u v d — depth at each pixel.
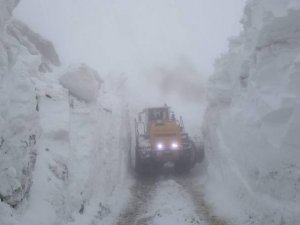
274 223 7.11
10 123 5.92
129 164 14.84
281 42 8.16
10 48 7.12
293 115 7.09
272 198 7.54
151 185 12.69
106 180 10.55
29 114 6.52
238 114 9.73
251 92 9.10
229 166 10.08
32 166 6.73
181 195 11.02
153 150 13.30
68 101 10.78
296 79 7.30
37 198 6.57
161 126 13.70
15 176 5.61
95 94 12.70
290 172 7.12
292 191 7.06
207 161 13.41
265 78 8.41
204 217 8.96
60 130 8.73
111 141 12.35
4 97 5.89
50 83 11.12
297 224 6.50
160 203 10.21
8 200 5.49
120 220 8.99
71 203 7.74
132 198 11.09
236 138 9.86
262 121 8.04
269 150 7.69
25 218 5.73
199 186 12.20
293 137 7.11
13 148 5.79
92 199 9.13
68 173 8.23
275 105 7.58
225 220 8.51
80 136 9.99
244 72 9.98
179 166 14.06
